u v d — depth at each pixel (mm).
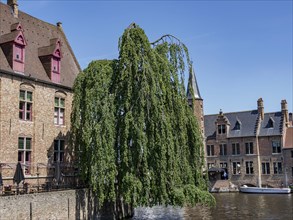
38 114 24594
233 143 53625
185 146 21812
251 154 52125
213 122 56906
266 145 51562
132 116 20719
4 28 24984
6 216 17266
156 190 20344
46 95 25391
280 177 50031
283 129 51031
